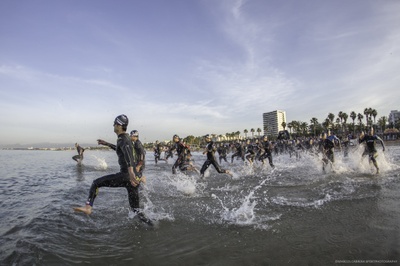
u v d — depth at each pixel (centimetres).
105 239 380
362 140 1006
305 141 2158
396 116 11175
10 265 299
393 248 326
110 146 514
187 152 1107
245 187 756
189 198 634
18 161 2559
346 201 535
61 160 2742
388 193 589
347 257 310
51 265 302
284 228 404
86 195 691
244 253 329
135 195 442
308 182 774
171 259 319
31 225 432
